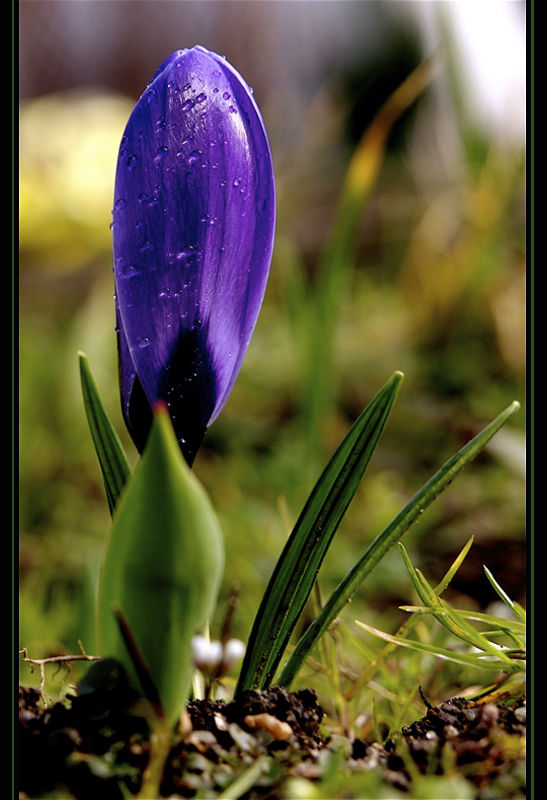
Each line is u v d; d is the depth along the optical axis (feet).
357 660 0.95
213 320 0.64
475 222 2.05
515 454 1.36
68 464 1.73
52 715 0.63
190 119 0.63
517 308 2.05
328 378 1.64
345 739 0.65
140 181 0.63
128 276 0.63
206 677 0.70
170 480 0.58
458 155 2.19
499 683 0.71
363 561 0.68
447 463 0.67
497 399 1.84
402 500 1.52
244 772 0.62
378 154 1.53
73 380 1.85
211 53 0.65
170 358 0.64
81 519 1.54
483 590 1.26
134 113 0.64
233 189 0.64
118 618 0.60
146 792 0.61
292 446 1.67
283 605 0.68
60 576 1.34
